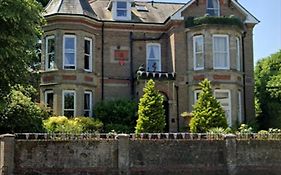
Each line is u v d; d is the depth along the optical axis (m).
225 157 21.86
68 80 32.00
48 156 20.62
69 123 28.05
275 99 35.62
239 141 22.05
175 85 32.94
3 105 20.44
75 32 32.56
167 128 32.56
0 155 20.53
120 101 32.41
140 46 35.03
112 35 34.69
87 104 33.06
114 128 30.17
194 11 34.06
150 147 21.38
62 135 21.50
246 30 35.06
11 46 19.59
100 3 36.91
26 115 24.69
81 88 32.34
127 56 34.72
